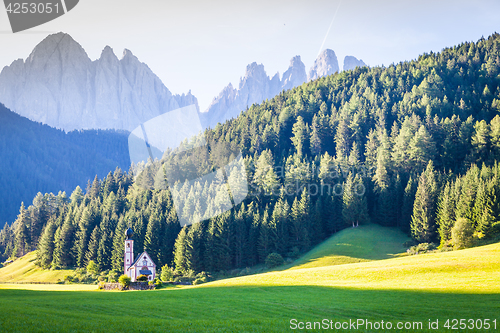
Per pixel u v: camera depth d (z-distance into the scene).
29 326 21.86
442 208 101.94
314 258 101.06
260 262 113.50
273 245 114.25
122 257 117.12
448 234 96.19
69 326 22.52
